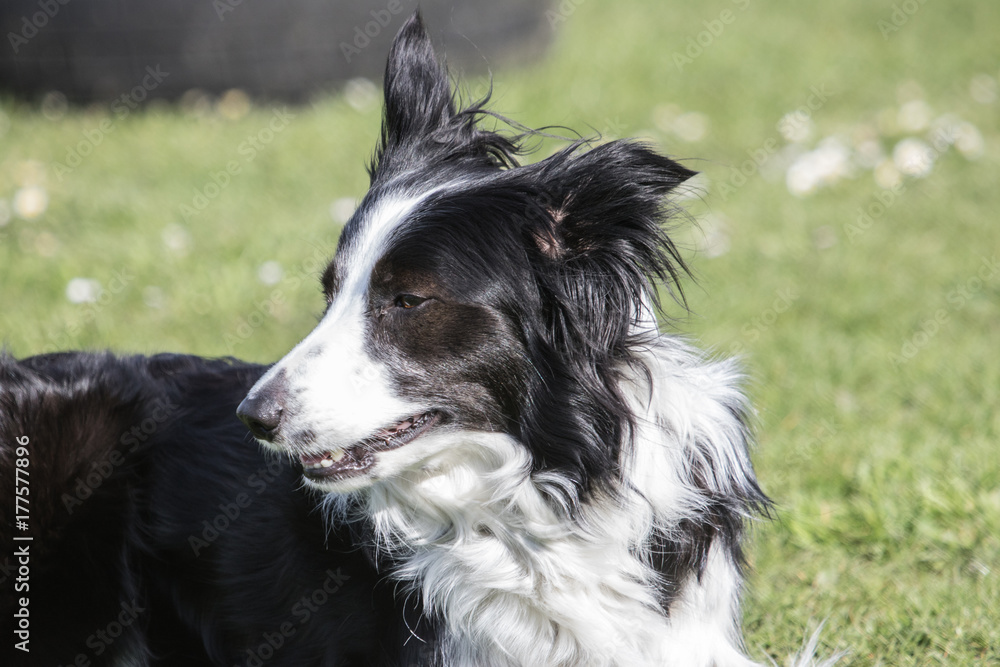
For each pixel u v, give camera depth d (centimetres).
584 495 564
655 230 555
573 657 587
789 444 902
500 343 558
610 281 554
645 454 566
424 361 558
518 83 1944
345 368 554
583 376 556
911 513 791
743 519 618
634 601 575
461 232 562
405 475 582
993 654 652
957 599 697
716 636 603
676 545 576
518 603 588
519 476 572
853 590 733
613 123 1734
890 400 983
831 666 634
